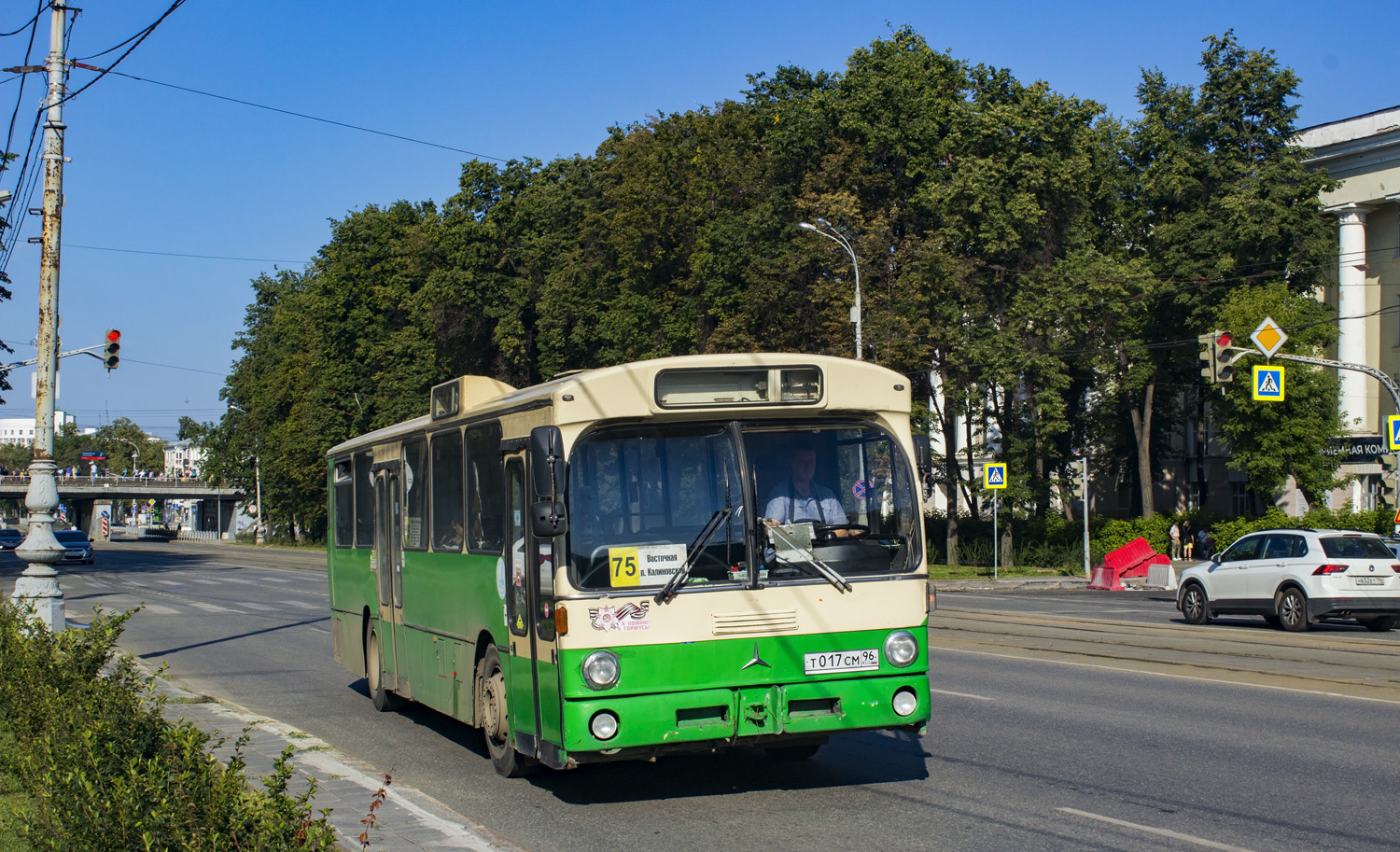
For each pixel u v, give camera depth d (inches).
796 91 1840.6
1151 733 388.8
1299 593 757.3
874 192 1611.7
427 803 301.1
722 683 282.2
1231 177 1632.6
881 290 1498.5
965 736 388.8
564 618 278.2
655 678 279.0
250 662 673.0
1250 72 1605.6
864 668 292.8
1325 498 1510.8
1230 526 1542.8
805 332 1589.6
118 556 2591.0
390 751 393.7
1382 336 1877.5
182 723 267.7
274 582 1545.3
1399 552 833.5
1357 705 439.2
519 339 1973.4
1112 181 1672.0
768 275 1587.1
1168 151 1647.4
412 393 2178.9
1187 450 2159.2
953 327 1502.2
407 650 434.9
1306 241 1593.3
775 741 293.3
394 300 2497.5
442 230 2033.7
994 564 1509.6
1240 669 547.5
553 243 1950.1
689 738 280.1
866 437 305.0
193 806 199.0
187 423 4185.5
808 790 315.3
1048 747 369.1
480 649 354.9
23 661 362.0
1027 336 1509.6
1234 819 276.2
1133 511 2055.9
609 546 282.0
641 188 1692.9
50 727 286.2
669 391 291.9
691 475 290.5
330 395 2598.4
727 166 1689.2
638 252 1727.4
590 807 304.0
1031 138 1508.4
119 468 7288.4
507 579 323.9
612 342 1712.6
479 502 353.7
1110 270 1472.7
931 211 1545.3
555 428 277.6
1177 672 538.0
